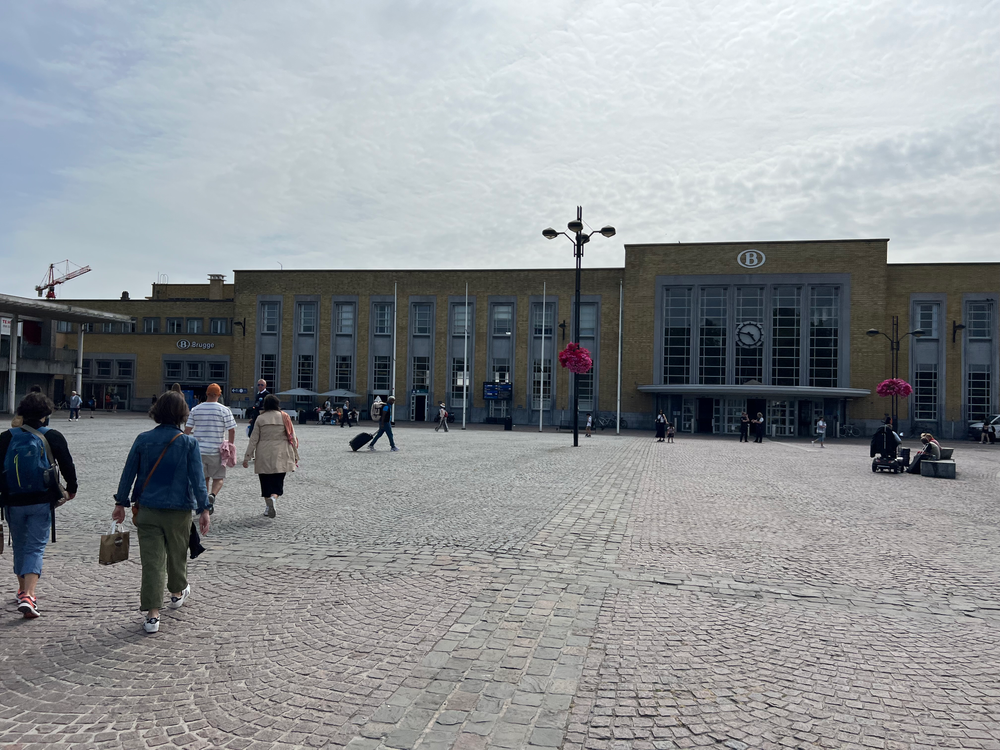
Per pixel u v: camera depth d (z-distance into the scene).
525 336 52.69
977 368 46.53
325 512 10.16
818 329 47.44
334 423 47.78
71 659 4.49
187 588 5.60
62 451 5.46
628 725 3.65
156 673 4.28
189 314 61.47
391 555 7.44
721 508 11.27
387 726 3.60
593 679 4.23
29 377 45.38
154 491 5.04
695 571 6.97
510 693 4.02
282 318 55.97
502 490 12.92
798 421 47.09
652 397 49.72
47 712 3.75
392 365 54.59
